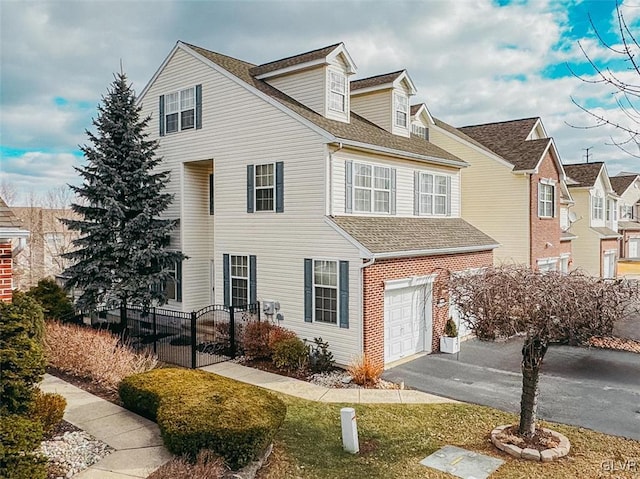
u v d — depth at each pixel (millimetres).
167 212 19016
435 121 25281
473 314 8578
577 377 12594
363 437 8656
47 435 8078
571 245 30094
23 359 6555
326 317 14039
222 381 9352
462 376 12727
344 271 13484
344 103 17156
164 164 19031
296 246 14852
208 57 17531
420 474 7289
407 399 10836
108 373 10906
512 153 23016
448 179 19781
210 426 7094
